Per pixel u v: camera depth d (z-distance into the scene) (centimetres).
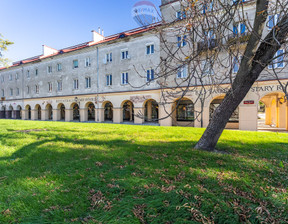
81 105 2295
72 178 330
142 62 1875
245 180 327
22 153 502
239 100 496
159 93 1761
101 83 2155
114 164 412
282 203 255
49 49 2853
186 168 379
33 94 2806
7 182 312
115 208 238
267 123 2131
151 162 421
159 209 237
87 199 261
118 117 2031
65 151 519
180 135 843
